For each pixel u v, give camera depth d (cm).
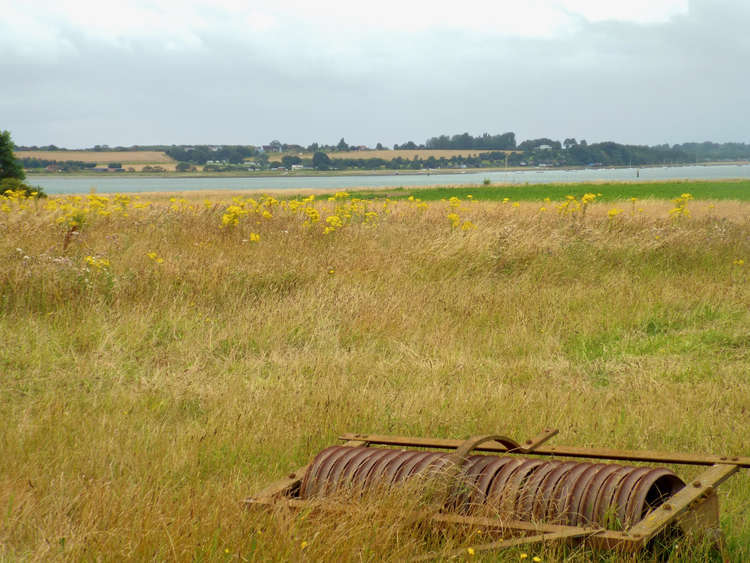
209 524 372
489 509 363
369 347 841
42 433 547
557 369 780
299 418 592
